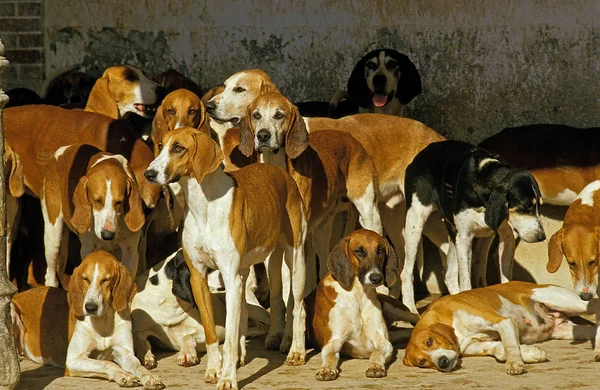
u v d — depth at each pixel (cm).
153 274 955
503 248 1114
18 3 1423
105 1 1426
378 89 1309
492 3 1369
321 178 1042
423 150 1138
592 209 935
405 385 828
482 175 1029
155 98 1261
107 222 933
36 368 913
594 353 904
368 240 891
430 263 1313
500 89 1374
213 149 804
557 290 966
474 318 911
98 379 860
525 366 880
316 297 925
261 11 1414
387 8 1395
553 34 1355
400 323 1031
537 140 1234
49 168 1073
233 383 808
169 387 832
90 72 1433
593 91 1351
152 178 793
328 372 852
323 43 1409
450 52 1384
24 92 1340
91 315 844
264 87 1120
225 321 892
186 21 1423
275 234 882
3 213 783
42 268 1206
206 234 821
